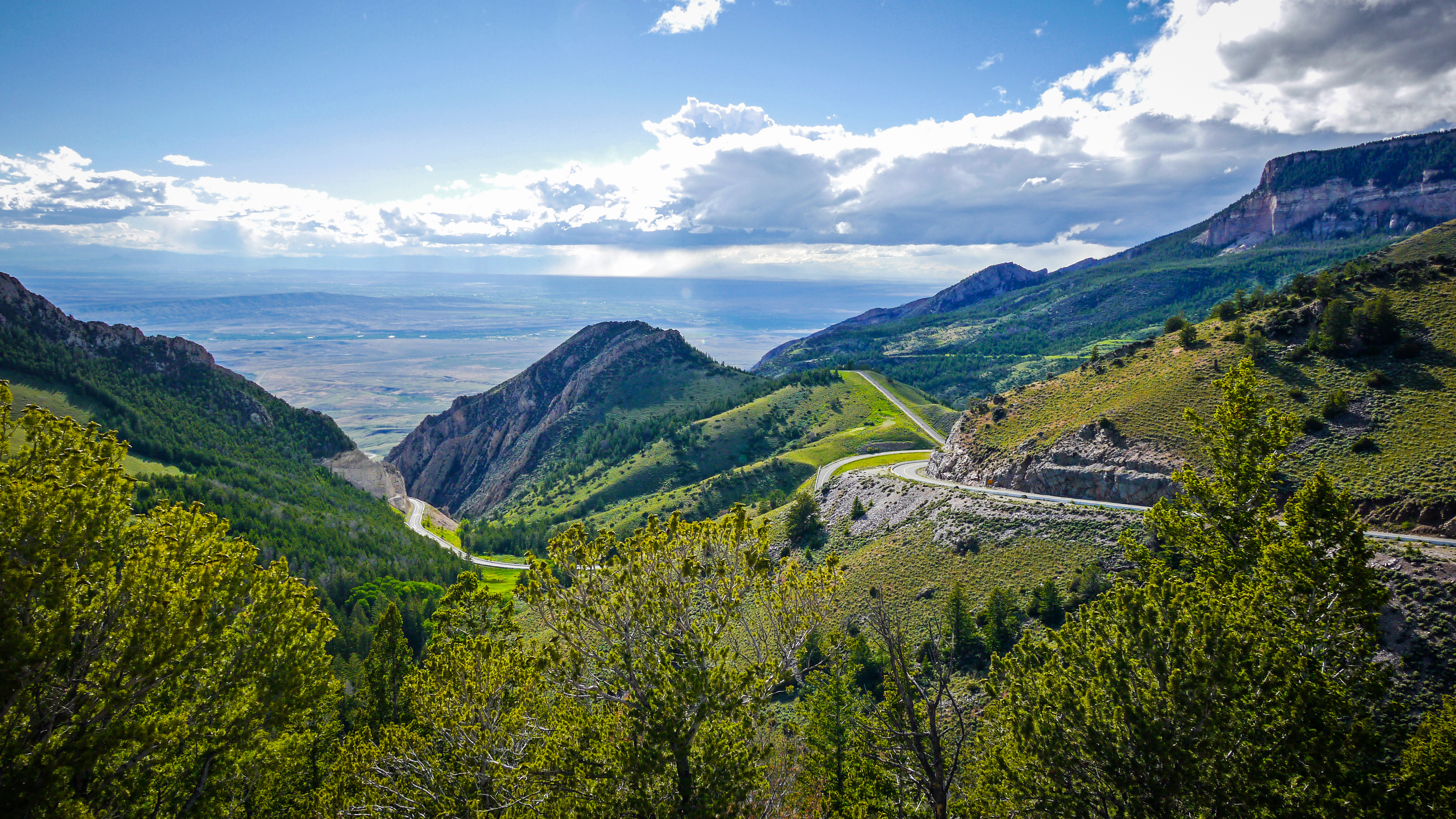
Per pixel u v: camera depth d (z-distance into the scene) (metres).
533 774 23.23
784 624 25.67
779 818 25.41
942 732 25.27
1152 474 67.50
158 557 21.95
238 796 29.02
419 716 31.20
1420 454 54.22
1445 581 41.41
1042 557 62.25
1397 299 72.88
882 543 78.31
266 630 28.00
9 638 17.62
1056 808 23.20
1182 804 21.50
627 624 24.36
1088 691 24.30
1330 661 24.86
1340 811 20.16
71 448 22.53
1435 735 23.95
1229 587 27.55
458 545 182.38
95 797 22.11
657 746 21.44
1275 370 71.69
